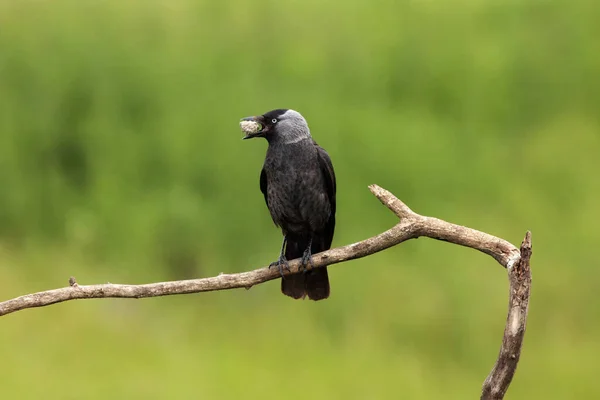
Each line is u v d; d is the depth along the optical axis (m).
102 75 18.14
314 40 19.69
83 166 17.00
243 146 16.12
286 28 19.97
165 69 18.33
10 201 15.89
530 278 5.17
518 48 20.58
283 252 8.41
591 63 20.41
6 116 17.20
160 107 17.56
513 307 5.17
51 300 6.20
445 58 19.77
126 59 18.47
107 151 16.80
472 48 20.19
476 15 21.53
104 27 19.36
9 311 6.12
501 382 5.21
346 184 15.77
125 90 17.92
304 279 8.12
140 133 17.09
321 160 8.38
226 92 17.50
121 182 16.05
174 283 6.52
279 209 8.44
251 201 15.38
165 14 20.09
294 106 17.22
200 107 17.06
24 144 17.06
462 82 19.36
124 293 6.35
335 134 16.52
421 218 6.16
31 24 19.31
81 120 17.58
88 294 6.27
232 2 20.50
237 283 6.66
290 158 8.25
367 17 20.70
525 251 5.15
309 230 8.57
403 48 19.86
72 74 18.12
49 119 17.41
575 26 21.09
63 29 18.92
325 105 17.42
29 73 18.16
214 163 16.00
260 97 17.48
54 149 17.14
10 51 18.42
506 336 5.17
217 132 16.48
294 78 18.31
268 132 8.31
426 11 21.34
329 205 8.52
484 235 5.91
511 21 21.41
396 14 20.92
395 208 6.22
